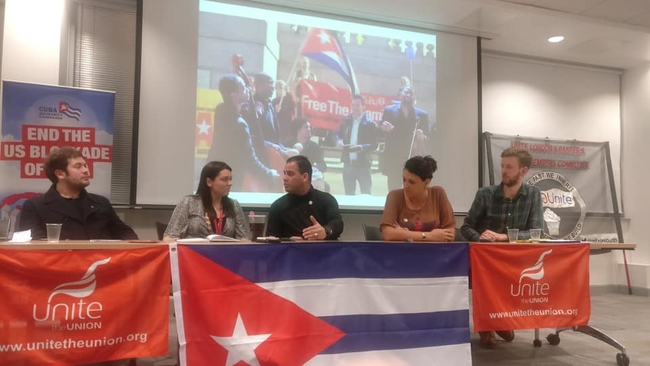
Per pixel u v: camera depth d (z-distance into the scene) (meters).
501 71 6.04
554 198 5.99
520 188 3.21
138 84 4.26
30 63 4.08
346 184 4.98
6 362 1.73
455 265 2.37
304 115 4.88
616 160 6.46
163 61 4.39
